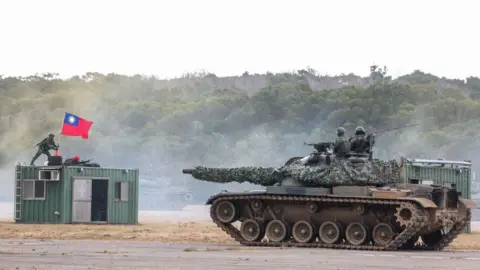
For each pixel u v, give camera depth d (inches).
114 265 2193.7
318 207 3248.0
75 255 2506.2
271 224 3312.0
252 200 3341.5
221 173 3422.7
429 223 3137.3
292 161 3420.3
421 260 2500.0
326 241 3225.9
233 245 3213.6
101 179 4493.1
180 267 2155.5
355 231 3191.4
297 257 2546.8
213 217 3398.1
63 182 4409.5
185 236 3722.9
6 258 2372.0
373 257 2600.9
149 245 3046.3
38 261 2289.6
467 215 3316.9
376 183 3238.2
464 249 3336.6
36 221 4463.6
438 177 4360.2
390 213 3154.5
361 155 3326.8
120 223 4539.9
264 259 2447.1
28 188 4483.3
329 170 3235.7
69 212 4434.1
